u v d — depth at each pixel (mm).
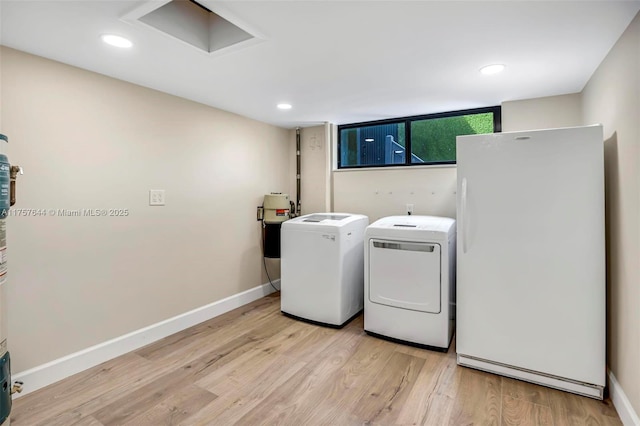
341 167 4168
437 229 2588
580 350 1973
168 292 2871
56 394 2010
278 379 2182
